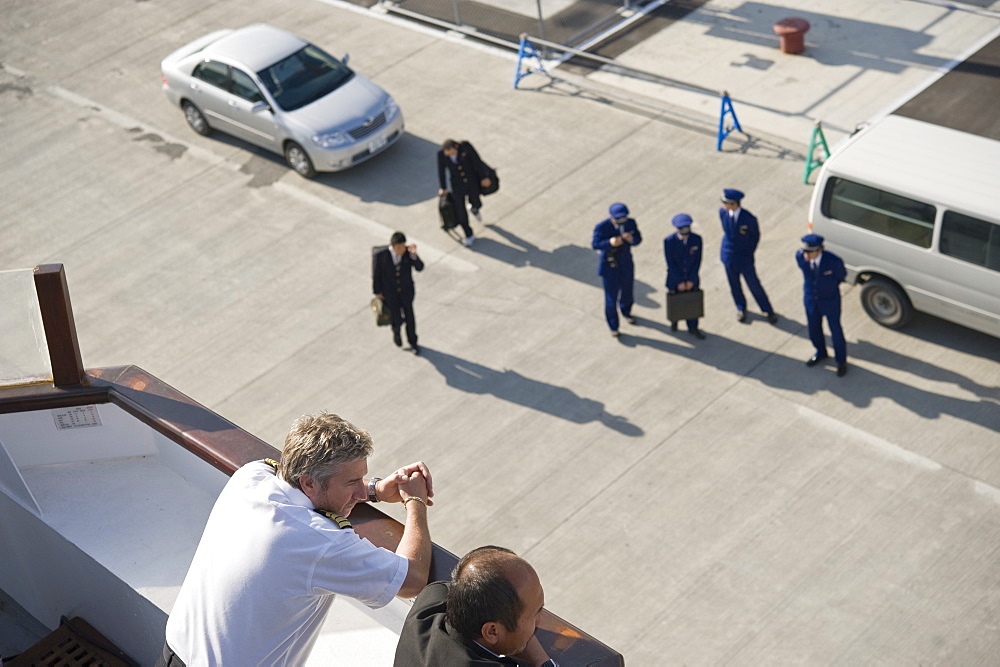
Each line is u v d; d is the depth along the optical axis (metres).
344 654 3.20
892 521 9.73
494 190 13.61
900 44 16.66
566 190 14.73
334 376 12.30
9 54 20.17
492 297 13.12
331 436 2.48
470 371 12.09
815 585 9.26
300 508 2.48
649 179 14.66
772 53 16.92
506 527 10.15
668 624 9.09
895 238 11.27
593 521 10.10
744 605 9.17
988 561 9.27
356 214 15.01
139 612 3.87
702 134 15.38
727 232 11.51
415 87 17.53
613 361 11.95
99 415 4.05
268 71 15.86
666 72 16.89
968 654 8.56
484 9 19.39
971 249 10.73
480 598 2.04
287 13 20.30
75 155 17.16
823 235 11.87
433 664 2.07
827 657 8.67
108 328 13.52
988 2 17.36
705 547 9.72
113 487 4.11
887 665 8.56
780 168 14.45
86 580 4.07
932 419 10.67
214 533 2.53
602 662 2.27
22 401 3.97
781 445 10.62
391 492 2.87
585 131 15.84
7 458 4.02
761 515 9.94
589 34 18.22
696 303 11.64
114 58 19.70
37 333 3.93
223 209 15.47
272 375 12.45
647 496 10.27
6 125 18.11
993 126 14.52
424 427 11.44
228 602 2.44
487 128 16.28
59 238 15.33
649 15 18.52
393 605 3.16
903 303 11.59
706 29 17.86
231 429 3.61
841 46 16.83
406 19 19.55
